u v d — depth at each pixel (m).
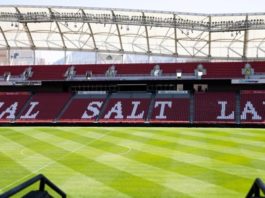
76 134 30.86
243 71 42.22
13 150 22.53
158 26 39.34
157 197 12.66
